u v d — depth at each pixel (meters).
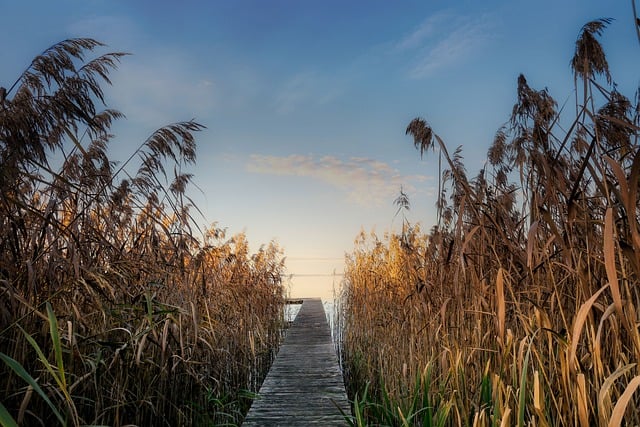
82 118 3.23
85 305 3.61
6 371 2.70
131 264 3.76
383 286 6.98
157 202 4.47
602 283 2.10
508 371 2.65
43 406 2.92
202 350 5.08
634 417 1.95
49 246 2.94
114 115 4.58
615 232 1.83
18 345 2.73
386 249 7.62
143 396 3.74
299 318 14.94
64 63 3.47
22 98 3.09
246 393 5.64
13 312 2.45
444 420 2.76
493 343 2.92
